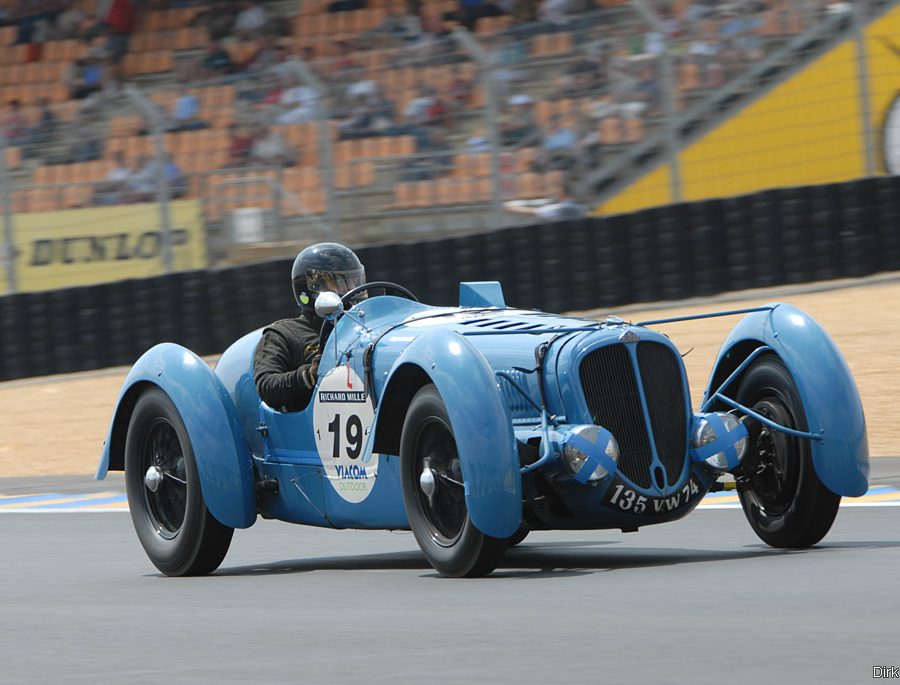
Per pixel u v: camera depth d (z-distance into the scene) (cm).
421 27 5656
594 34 4434
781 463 1584
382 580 1555
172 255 4659
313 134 4581
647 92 4341
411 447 1527
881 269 3956
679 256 3991
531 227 4069
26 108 6097
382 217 4453
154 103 4984
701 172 4288
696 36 4366
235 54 6147
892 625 1060
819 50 4256
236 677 992
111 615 1392
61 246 4788
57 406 4169
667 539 1841
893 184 3956
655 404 1545
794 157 4250
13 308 4612
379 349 1652
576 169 4362
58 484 3184
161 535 1791
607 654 1004
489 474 1415
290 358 1820
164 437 1805
